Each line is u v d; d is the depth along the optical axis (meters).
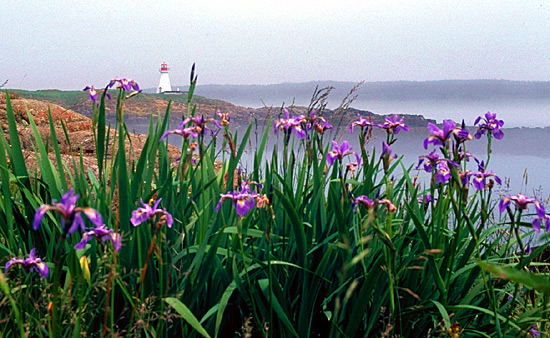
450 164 2.48
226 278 2.83
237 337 3.00
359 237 2.80
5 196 3.07
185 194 3.31
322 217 3.18
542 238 2.00
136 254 2.84
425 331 3.06
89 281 2.64
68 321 2.46
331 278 3.02
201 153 2.64
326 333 3.10
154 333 2.47
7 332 2.69
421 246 3.01
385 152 2.78
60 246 1.67
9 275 2.99
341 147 2.83
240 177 3.03
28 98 10.79
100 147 2.88
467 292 3.12
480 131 2.88
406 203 2.86
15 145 3.21
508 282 3.17
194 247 2.89
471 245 2.90
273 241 3.21
